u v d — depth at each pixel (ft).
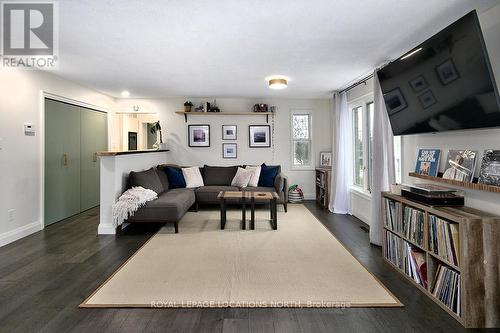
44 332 5.72
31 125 12.23
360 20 7.63
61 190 14.38
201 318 6.20
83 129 16.10
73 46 9.46
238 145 19.77
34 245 10.77
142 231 12.56
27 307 6.59
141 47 9.54
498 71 6.67
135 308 6.56
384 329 5.83
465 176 7.25
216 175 18.40
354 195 15.38
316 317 6.24
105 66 11.76
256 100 19.58
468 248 5.90
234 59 10.81
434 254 6.85
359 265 8.91
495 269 5.91
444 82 7.00
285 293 7.18
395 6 6.91
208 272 8.39
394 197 8.72
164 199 12.73
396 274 8.36
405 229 8.18
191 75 13.24
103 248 10.46
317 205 18.15
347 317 6.24
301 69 12.19
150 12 7.13
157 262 9.11
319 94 17.85
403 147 10.47
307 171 19.88
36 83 12.44
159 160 18.29
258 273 8.32
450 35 6.45
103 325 5.94
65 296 7.07
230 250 10.19
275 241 11.17
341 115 16.20
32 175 12.34
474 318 5.86
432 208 7.06
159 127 18.88
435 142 8.73
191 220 14.39
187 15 7.29
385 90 9.75
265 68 12.04
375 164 10.96
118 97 18.98
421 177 8.83
